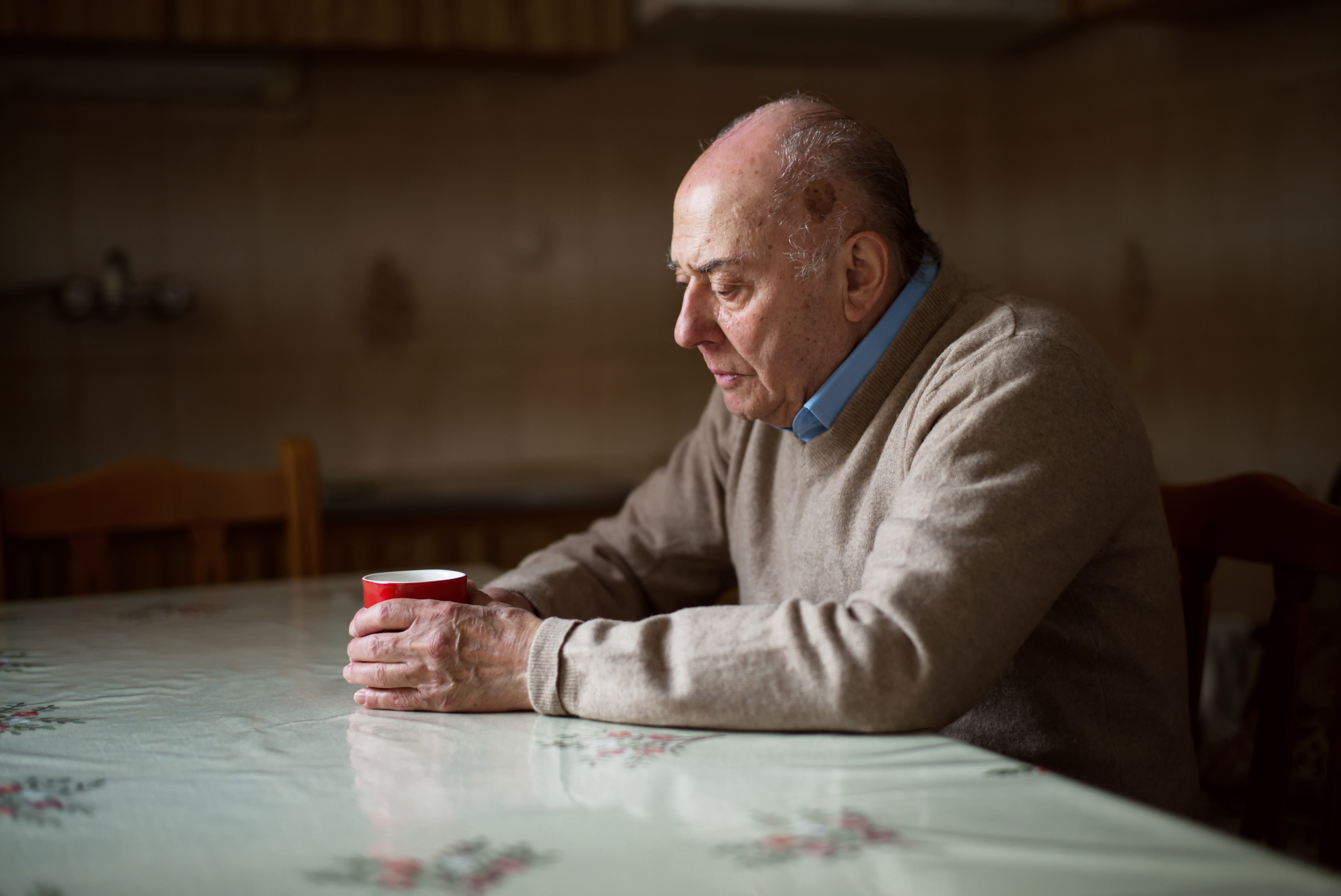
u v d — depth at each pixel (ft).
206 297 9.71
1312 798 5.16
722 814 2.23
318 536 5.76
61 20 8.04
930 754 2.57
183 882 1.96
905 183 3.54
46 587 7.61
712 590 4.44
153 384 9.61
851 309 3.45
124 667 3.67
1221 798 5.94
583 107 10.60
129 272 9.50
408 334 10.29
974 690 2.72
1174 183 9.21
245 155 9.73
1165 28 9.21
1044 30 8.87
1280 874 1.90
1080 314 10.35
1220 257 8.82
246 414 9.89
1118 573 3.31
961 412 3.09
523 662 2.99
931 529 2.84
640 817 2.23
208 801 2.37
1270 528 3.72
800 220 3.32
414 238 10.25
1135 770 3.36
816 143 3.36
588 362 10.84
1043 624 3.36
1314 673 5.62
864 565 3.46
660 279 11.02
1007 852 2.01
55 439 9.36
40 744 2.81
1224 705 7.15
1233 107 8.62
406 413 10.34
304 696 3.25
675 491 4.37
